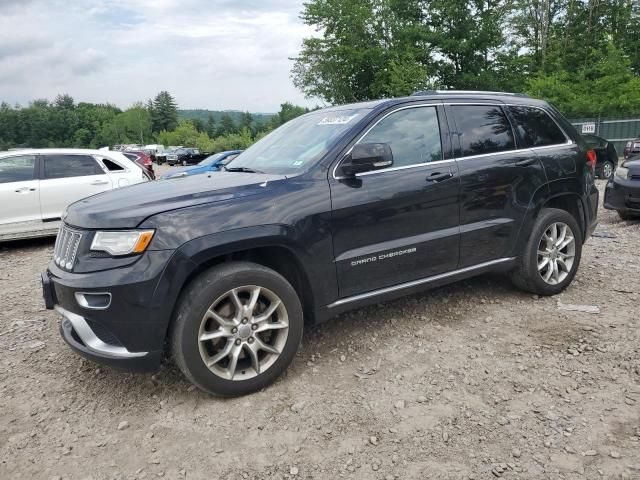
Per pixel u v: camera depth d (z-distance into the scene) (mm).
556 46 38031
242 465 2596
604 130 25781
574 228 4688
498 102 4422
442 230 3910
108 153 9227
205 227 2979
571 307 4379
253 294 3137
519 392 3121
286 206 3230
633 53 36344
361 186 3531
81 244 2982
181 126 109875
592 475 2400
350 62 34094
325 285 3416
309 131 4020
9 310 5133
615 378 3223
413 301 4633
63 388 3441
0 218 8102
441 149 3967
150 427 2947
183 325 2949
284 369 3297
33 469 2641
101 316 2883
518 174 4281
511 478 2406
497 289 4867
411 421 2879
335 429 2842
